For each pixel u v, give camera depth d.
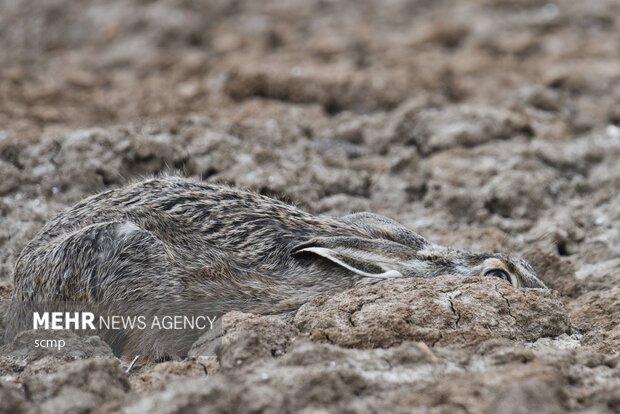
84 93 24.11
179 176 14.12
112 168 16.77
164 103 22.62
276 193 16.81
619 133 21.45
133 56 27.81
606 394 9.54
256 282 12.02
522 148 19.72
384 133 20.45
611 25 30.02
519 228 17.03
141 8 30.48
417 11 31.42
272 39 28.48
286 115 21.00
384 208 17.56
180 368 10.67
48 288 11.62
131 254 11.59
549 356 10.37
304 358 10.10
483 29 28.80
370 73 23.95
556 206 17.92
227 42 28.16
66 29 30.11
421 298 11.62
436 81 23.95
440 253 12.95
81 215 12.27
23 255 12.17
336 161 19.02
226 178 17.00
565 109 23.14
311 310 11.63
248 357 10.39
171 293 11.66
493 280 12.10
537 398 8.91
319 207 16.89
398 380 9.91
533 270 13.62
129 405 9.38
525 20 29.94
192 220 12.20
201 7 30.92
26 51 29.08
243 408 9.08
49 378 10.03
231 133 19.33
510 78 24.89
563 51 27.34
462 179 18.61
